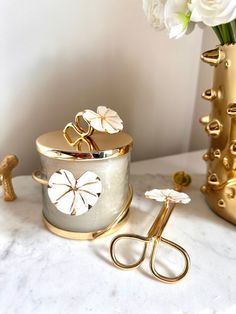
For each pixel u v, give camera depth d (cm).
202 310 23
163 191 28
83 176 27
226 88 30
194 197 39
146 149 54
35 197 38
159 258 28
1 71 39
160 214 30
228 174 32
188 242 31
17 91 41
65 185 28
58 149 27
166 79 52
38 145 29
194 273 27
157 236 27
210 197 36
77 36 41
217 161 33
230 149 31
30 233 31
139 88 49
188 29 30
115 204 30
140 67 48
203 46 53
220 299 24
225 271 27
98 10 42
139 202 38
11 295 24
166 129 55
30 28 39
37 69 41
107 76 45
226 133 31
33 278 26
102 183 28
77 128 29
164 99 53
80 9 40
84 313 23
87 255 28
